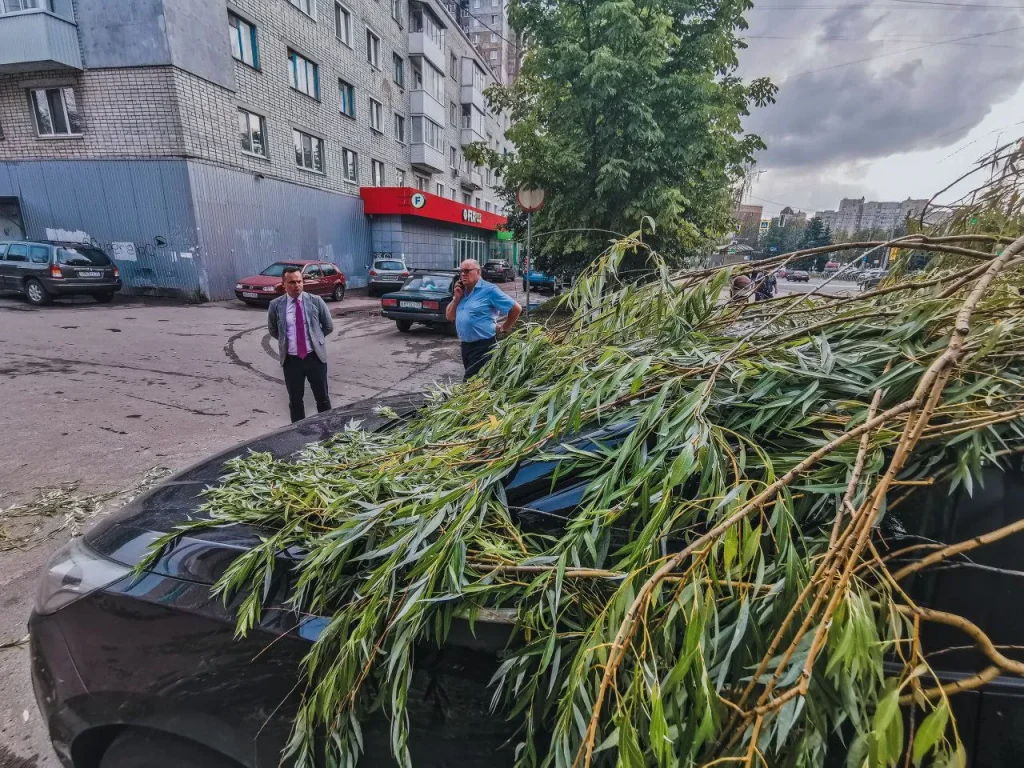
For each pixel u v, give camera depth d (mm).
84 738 1571
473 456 1665
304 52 18812
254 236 17047
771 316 1852
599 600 1199
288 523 1590
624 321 2082
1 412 5414
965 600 1116
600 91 8023
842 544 973
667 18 7660
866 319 1556
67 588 1589
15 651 2412
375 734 1306
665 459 1331
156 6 13320
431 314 11258
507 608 1262
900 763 1017
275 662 1366
